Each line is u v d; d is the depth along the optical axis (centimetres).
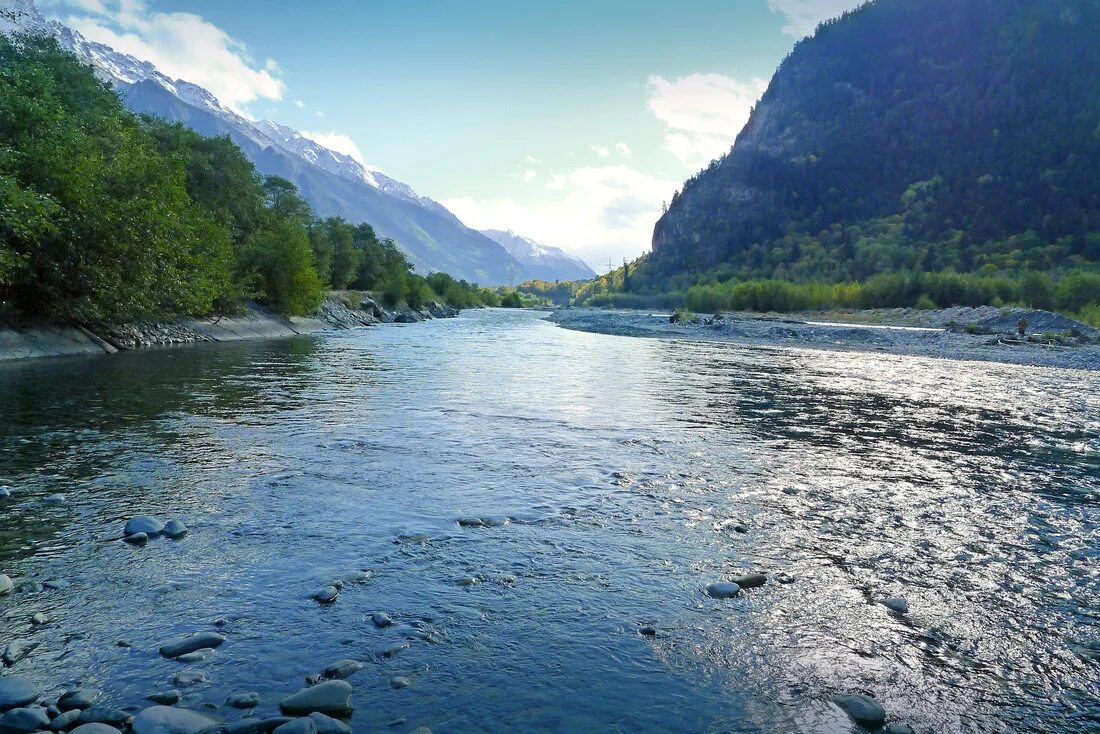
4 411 1216
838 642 432
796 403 1611
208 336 3388
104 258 2472
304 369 2134
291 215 6981
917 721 345
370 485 792
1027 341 4181
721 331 5572
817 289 11131
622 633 439
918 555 592
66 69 3281
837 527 668
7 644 404
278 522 650
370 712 343
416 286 9894
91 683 364
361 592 494
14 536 594
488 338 4356
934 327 5950
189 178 4616
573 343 3988
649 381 2023
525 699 359
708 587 512
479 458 945
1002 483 862
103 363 2100
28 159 2239
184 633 425
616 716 345
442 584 512
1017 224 17012
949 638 439
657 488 804
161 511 675
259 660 394
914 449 1084
